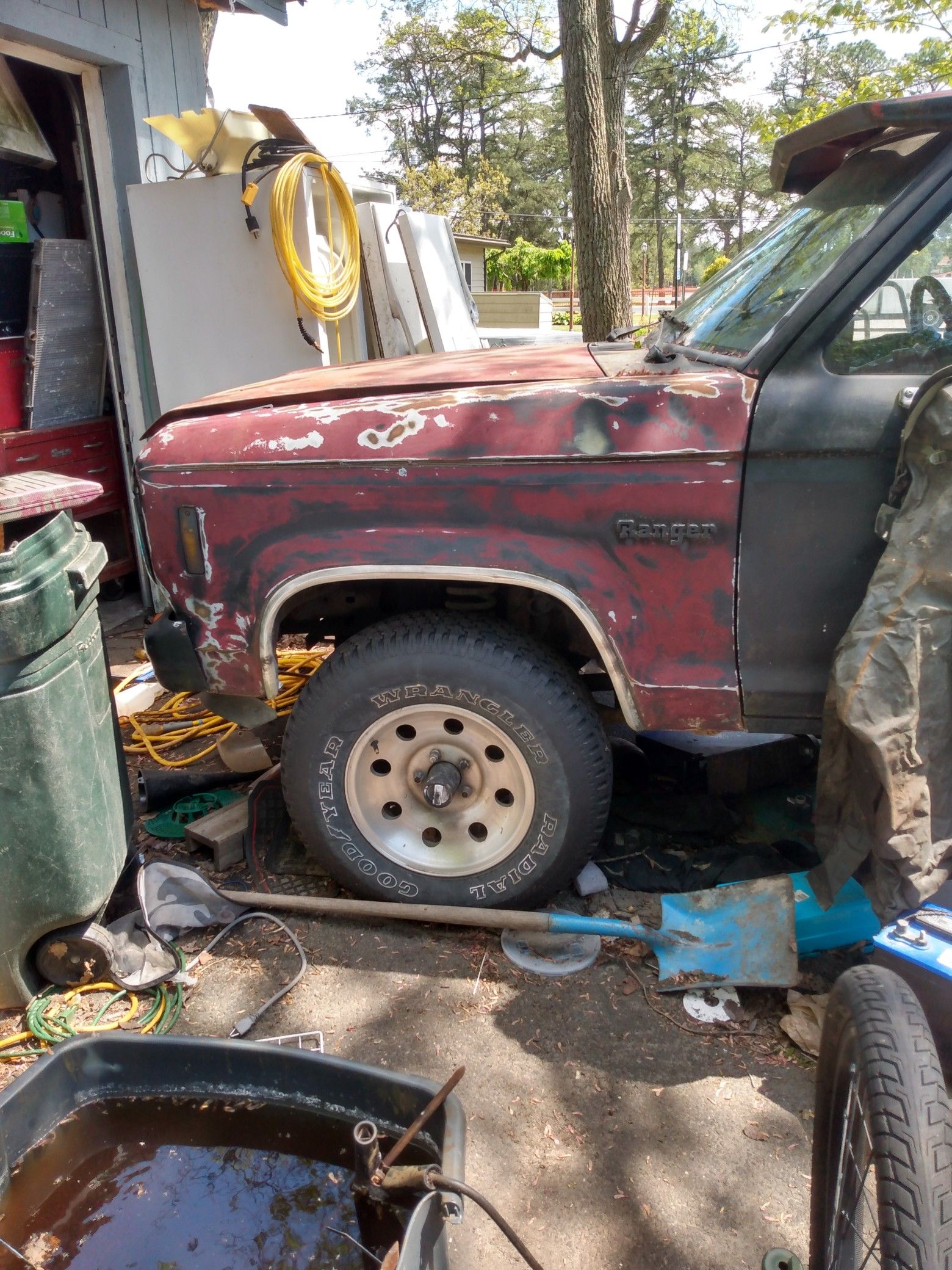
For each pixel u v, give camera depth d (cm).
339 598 284
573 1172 190
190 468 241
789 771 323
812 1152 157
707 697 230
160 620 255
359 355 552
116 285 530
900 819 199
